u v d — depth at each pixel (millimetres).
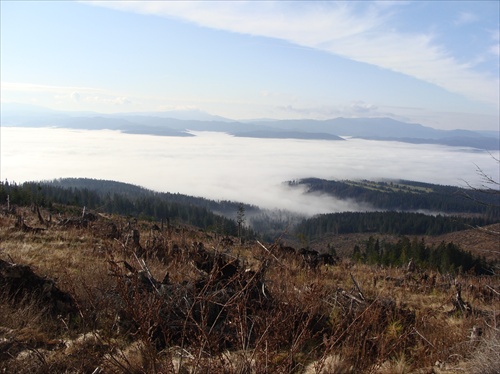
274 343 3387
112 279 5340
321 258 12148
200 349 3119
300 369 3441
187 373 3230
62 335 4375
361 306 5090
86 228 13797
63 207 38562
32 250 9523
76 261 7996
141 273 4801
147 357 3518
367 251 42375
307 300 4258
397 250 38188
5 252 8352
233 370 3121
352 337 4078
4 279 5188
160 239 10500
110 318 4383
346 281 9117
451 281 10141
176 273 6125
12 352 3906
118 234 12016
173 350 3682
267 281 5410
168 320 3910
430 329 5309
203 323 3381
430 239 73562
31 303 4812
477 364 3906
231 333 4039
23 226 12805
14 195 34406
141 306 3367
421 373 3959
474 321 5703
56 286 5332
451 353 4562
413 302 7699
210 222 74938
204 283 4707
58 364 3693
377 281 9859
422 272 12234
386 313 4926
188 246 9195
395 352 4262
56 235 11922
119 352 3781
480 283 9461
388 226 95688
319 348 4074
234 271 5379
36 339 4219
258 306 4445
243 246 13008
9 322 4496
